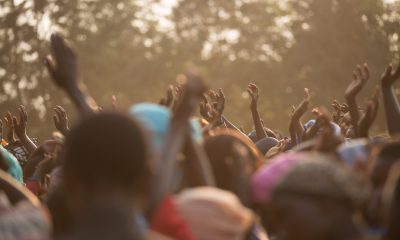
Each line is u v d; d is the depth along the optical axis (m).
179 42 72.81
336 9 67.31
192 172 4.66
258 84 69.44
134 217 3.59
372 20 66.94
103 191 3.56
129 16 72.06
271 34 72.19
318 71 64.88
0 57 66.50
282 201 3.73
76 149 3.59
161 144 4.79
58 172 6.39
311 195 3.71
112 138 3.58
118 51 71.50
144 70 69.94
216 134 5.22
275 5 74.56
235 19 75.56
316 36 67.31
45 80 65.38
